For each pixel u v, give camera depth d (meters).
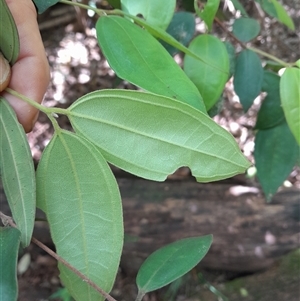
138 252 0.50
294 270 0.49
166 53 0.18
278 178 0.31
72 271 0.15
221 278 0.53
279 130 0.30
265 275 0.51
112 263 0.15
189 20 0.26
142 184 0.52
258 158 0.31
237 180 0.55
